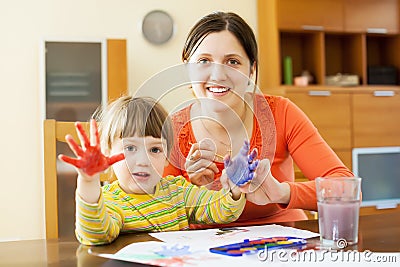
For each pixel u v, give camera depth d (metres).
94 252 0.87
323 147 1.33
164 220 1.09
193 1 3.56
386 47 4.10
